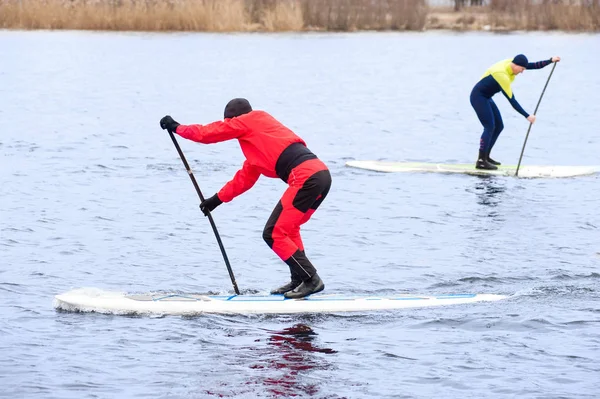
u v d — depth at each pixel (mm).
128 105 28312
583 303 9680
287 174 9328
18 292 9883
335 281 10500
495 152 20812
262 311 9359
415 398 7406
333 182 16688
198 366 7988
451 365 8062
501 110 29375
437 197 15367
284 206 9383
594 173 17656
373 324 9094
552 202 15047
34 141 21000
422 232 12914
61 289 10039
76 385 7562
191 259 11391
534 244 12234
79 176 16812
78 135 22094
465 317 9242
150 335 8688
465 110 28266
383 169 17812
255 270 10969
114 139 21609
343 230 13000
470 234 12805
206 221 13430
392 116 26734
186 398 7363
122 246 11922
